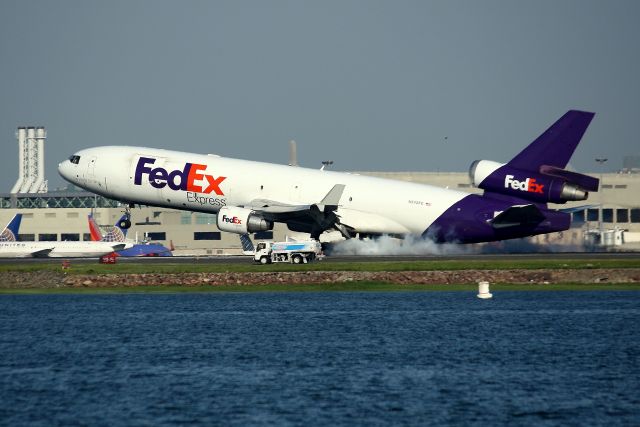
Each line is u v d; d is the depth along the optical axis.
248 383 180.25
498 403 164.38
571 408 161.38
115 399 169.12
